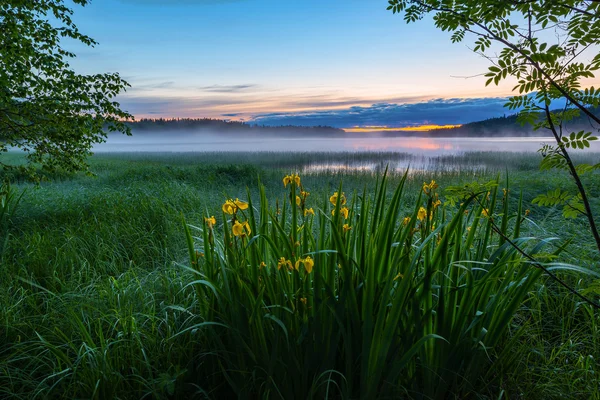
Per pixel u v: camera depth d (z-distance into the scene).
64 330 2.92
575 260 3.68
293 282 2.06
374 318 1.99
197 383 2.34
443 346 1.97
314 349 1.95
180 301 3.25
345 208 2.34
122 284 3.53
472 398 2.15
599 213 5.63
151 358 2.46
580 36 1.43
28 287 3.85
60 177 14.92
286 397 1.96
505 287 2.07
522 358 2.50
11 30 6.95
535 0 1.38
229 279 2.15
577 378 2.36
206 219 2.25
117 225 6.05
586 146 1.45
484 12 1.59
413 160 26.69
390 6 1.85
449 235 1.86
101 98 7.77
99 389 2.19
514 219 5.35
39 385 2.25
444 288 1.93
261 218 2.23
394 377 1.78
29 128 7.63
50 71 7.75
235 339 2.01
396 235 2.24
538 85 1.52
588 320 2.96
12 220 6.49
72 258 4.48
